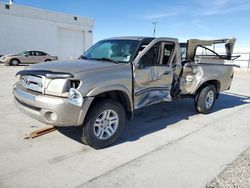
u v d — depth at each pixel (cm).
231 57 700
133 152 386
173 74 522
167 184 301
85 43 3222
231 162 363
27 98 368
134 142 426
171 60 518
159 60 485
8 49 2545
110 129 400
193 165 350
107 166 338
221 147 419
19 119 517
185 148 409
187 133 483
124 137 448
